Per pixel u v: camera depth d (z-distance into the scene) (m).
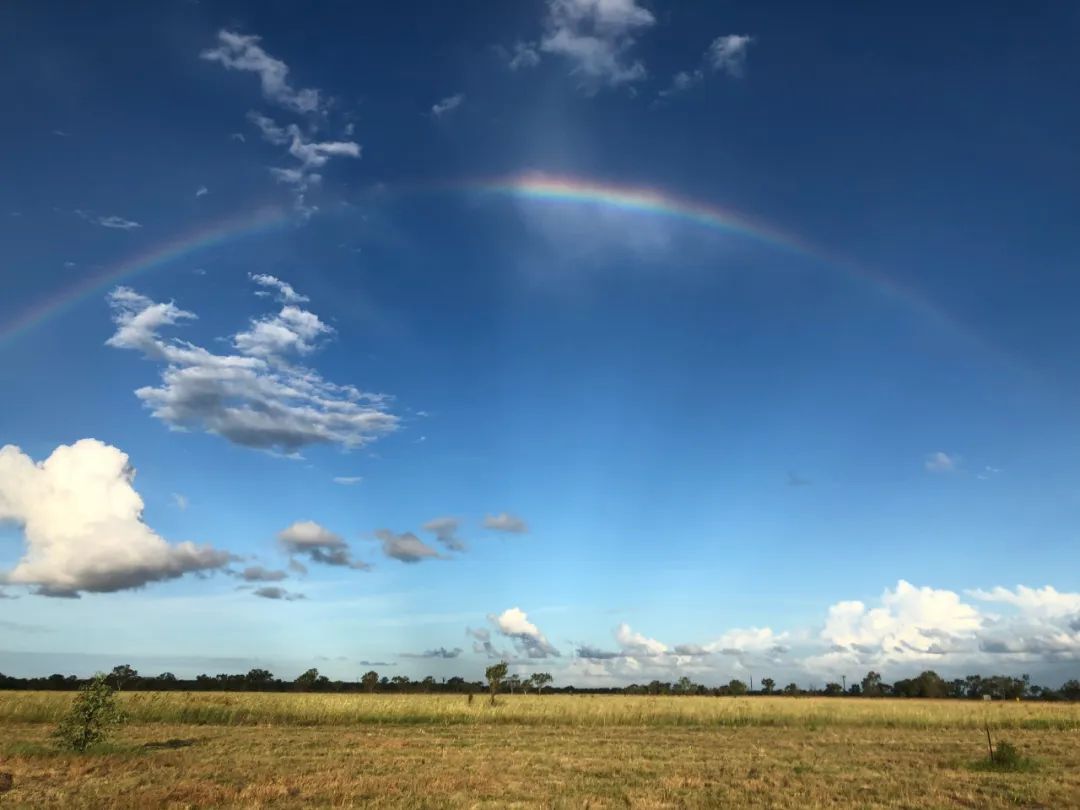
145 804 17.94
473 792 20.72
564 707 57.03
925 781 23.98
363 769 25.33
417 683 136.00
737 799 20.08
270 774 23.64
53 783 21.34
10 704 45.78
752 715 55.97
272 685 136.12
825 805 19.28
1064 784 23.39
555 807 18.52
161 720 48.94
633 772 25.73
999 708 68.44
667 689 136.88
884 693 158.75
